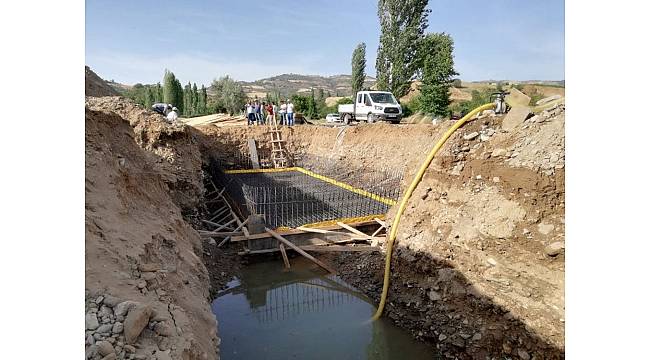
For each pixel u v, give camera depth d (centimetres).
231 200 1384
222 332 723
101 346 290
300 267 970
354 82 3969
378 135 1698
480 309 612
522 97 983
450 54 2062
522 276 584
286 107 2191
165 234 611
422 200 809
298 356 653
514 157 680
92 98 1307
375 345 686
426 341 671
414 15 2722
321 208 1223
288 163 2034
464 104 2278
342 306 820
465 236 675
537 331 534
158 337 331
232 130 2022
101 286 353
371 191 1341
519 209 622
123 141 826
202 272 656
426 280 717
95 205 488
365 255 918
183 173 1180
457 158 788
